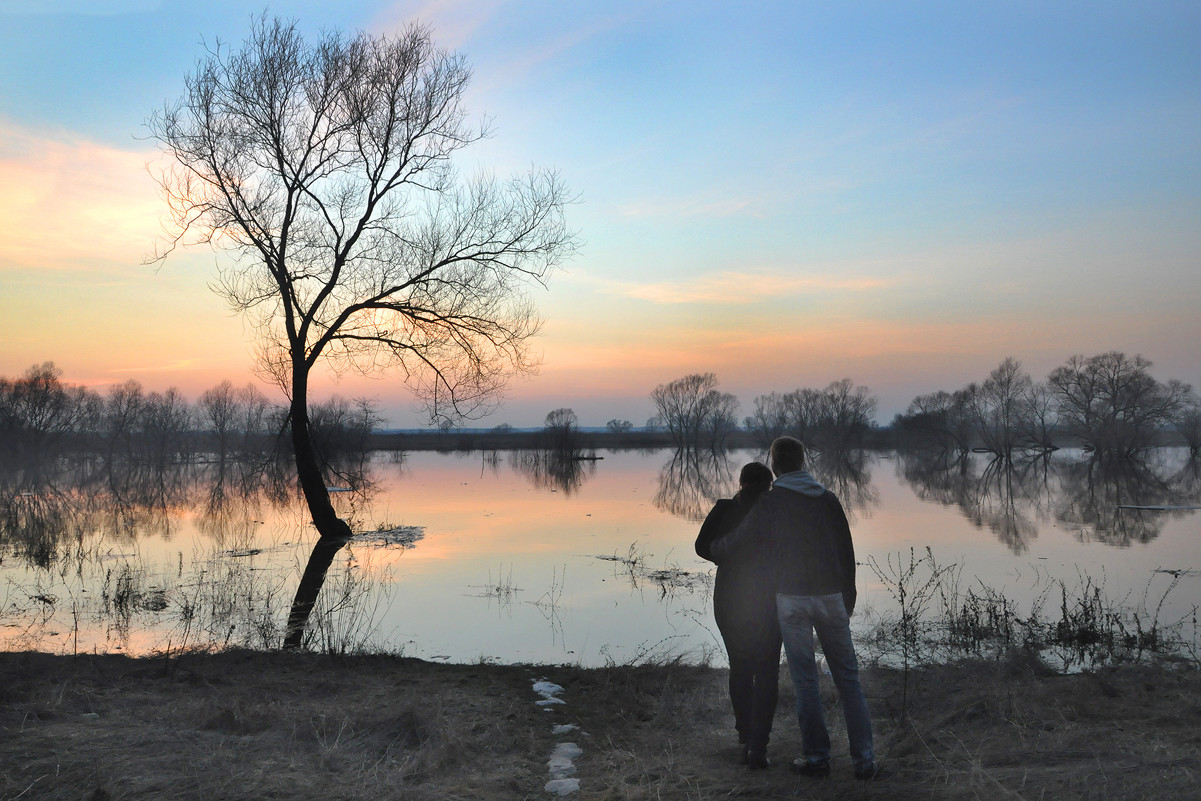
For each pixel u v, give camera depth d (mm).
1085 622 9320
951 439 86750
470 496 31188
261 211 16844
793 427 93000
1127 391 79875
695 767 4617
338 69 17172
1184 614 10125
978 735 5039
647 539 18453
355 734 5195
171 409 67875
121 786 4035
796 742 5059
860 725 4230
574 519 22797
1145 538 18031
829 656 4426
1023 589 11977
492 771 4734
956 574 13312
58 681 6258
